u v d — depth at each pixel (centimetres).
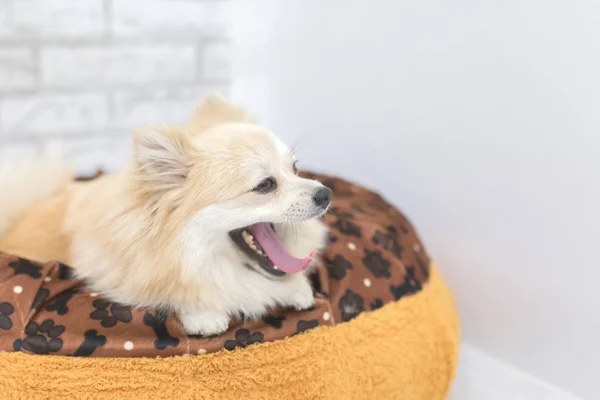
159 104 93
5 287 50
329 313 53
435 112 73
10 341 48
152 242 49
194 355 49
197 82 95
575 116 61
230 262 51
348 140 86
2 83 81
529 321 68
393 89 78
